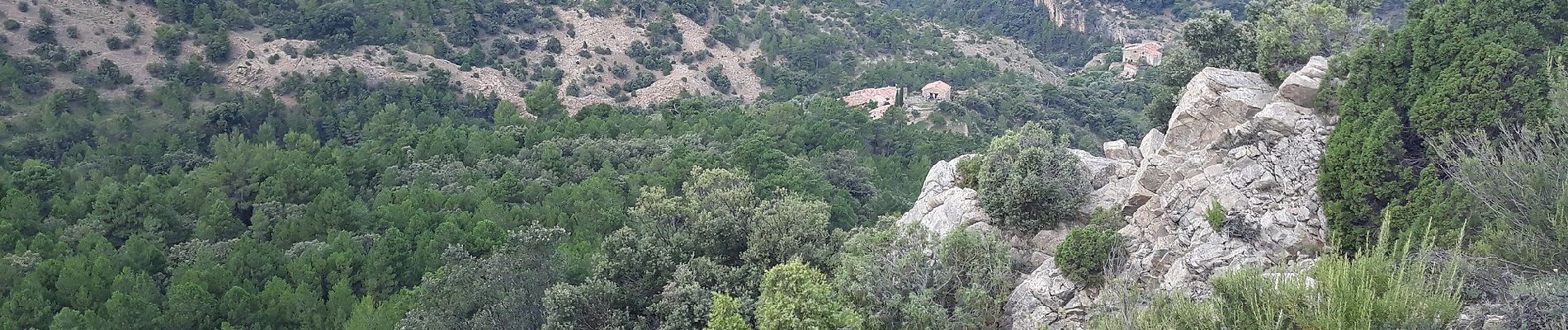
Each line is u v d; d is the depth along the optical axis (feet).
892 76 449.06
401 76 369.71
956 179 102.32
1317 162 77.30
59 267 134.21
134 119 305.53
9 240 153.58
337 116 328.08
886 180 233.55
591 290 91.71
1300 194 75.92
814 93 447.83
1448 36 76.48
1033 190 87.20
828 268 96.68
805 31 498.28
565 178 212.23
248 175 207.51
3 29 336.90
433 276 103.86
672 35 461.78
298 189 193.47
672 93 419.74
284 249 162.91
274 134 308.60
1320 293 52.42
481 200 181.68
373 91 355.56
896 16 541.75
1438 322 49.49
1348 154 74.33
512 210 169.99
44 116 289.53
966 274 81.46
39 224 169.89
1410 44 78.79
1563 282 53.16
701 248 102.94
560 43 438.40
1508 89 70.90
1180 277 73.05
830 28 506.48
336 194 176.76
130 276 131.54
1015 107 375.25
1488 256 59.57
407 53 389.80
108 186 194.08
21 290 124.26
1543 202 60.39
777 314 73.56
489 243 147.02
